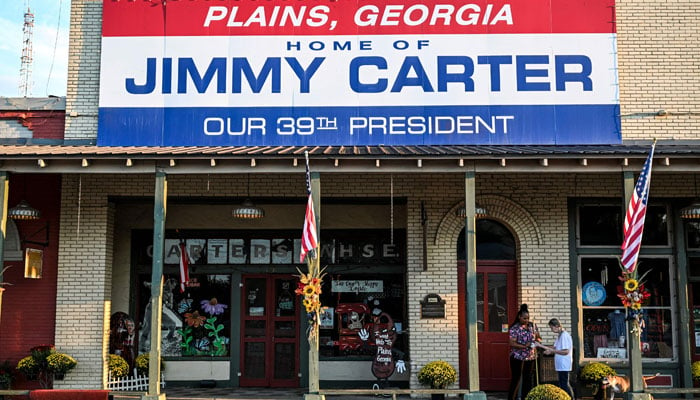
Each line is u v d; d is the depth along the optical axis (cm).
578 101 1473
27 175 1485
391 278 1593
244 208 1389
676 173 1466
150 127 1479
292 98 1482
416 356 1448
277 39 1499
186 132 1477
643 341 1462
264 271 1597
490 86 1477
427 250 1473
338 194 1491
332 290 1591
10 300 1461
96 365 1426
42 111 1525
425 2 1502
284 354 1582
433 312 1454
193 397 1407
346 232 1600
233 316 1587
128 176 1481
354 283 1593
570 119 1469
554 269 1462
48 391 1216
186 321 1590
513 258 1509
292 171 1255
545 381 1312
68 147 1415
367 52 1491
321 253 1599
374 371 1467
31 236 1470
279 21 1502
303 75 1488
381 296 1589
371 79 1484
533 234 1472
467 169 1248
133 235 1598
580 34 1489
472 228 1235
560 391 1152
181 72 1491
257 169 1253
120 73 1494
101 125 1479
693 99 1502
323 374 1564
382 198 1509
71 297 1443
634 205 1196
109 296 1488
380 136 1470
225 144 1473
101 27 1530
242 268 1598
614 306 1468
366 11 1502
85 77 1520
